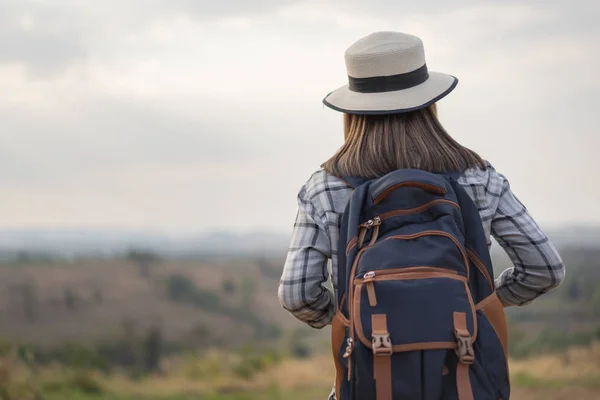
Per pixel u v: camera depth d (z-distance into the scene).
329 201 2.09
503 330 1.94
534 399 11.20
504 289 2.21
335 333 1.96
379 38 2.13
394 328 1.83
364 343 1.83
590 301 28.38
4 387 13.64
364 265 1.91
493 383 1.86
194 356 18.16
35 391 13.85
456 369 1.83
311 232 2.09
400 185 1.95
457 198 2.02
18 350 14.71
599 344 16.06
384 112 2.06
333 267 2.05
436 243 1.92
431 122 2.13
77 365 16.14
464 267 1.92
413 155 2.07
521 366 15.31
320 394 13.84
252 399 13.65
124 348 23.34
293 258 2.09
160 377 16.67
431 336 1.82
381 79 2.11
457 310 1.85
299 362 17.72
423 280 1.87
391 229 1.97
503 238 2.12
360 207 1.99
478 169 2.10
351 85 2.17
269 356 17.95
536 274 2.12
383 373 1.82
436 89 2.11
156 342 24.97
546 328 20.95
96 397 14.31
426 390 1.80
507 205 2.12
